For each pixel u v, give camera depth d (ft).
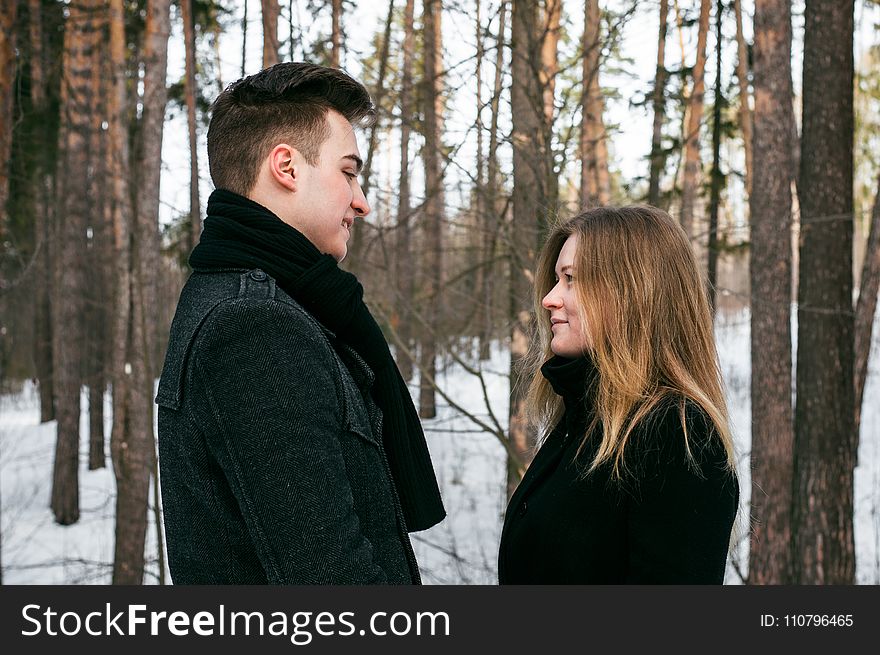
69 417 35.27
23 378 57.26
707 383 5.18
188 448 4.11
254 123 4.66
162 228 25.93
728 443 4.78
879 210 20.34
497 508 27.81
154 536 29.01
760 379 18.28
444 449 33.53
